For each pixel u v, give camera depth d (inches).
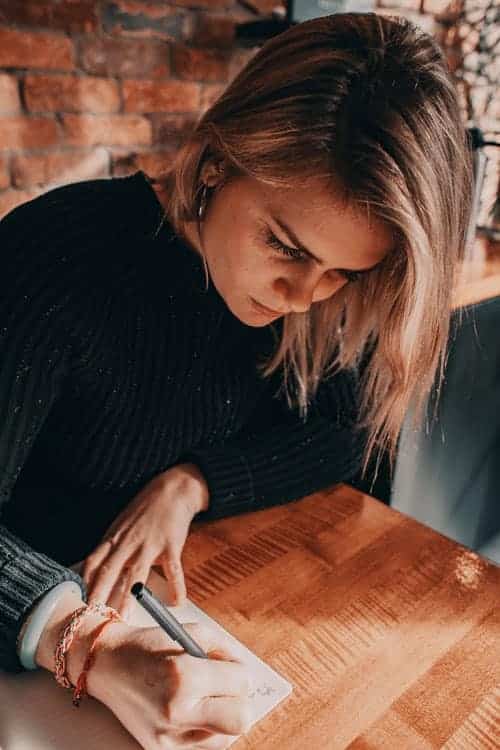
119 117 68.5
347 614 24.9
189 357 31.2
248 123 21.7
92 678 20.4
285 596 25.6
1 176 63.6
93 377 29.4
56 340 27.2
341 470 34.2
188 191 25.8
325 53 20.8
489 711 21.3
